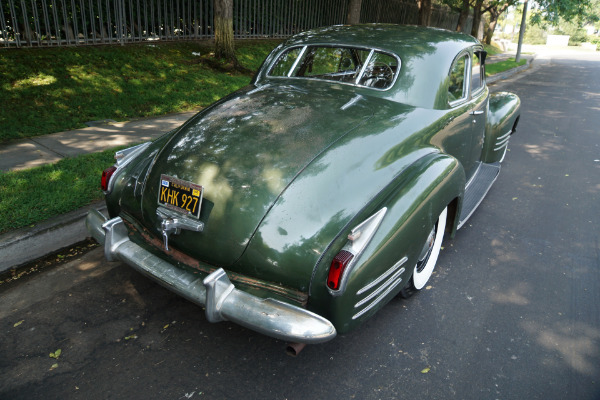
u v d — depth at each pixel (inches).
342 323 79.7
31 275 120.2
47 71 279.7
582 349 100.2
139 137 214.7
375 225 79.0
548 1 722.8
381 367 92.8
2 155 181.8
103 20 374.3
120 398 82.9
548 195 190.5
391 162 93.6
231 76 352.8
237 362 92.8
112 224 95.0
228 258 82.8
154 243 94.7
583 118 355.9
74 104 250.5
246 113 103.2
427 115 111.7
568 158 244.7
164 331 101.2
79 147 195.9
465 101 138.8
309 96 110.7
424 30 139.3
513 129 219.6
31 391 83.7
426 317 109.5
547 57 1119.0
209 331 101.8
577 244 148.8
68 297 111.7
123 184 104.3
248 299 77.7
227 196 83.5
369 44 122.4
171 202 89.6
